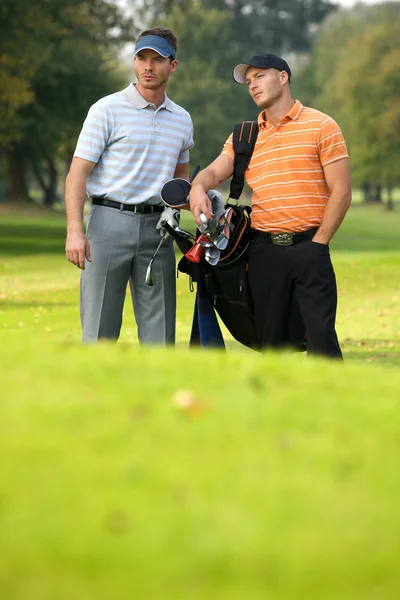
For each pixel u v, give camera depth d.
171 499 5.59
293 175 14.09
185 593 4.71
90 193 14.98
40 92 120.88
